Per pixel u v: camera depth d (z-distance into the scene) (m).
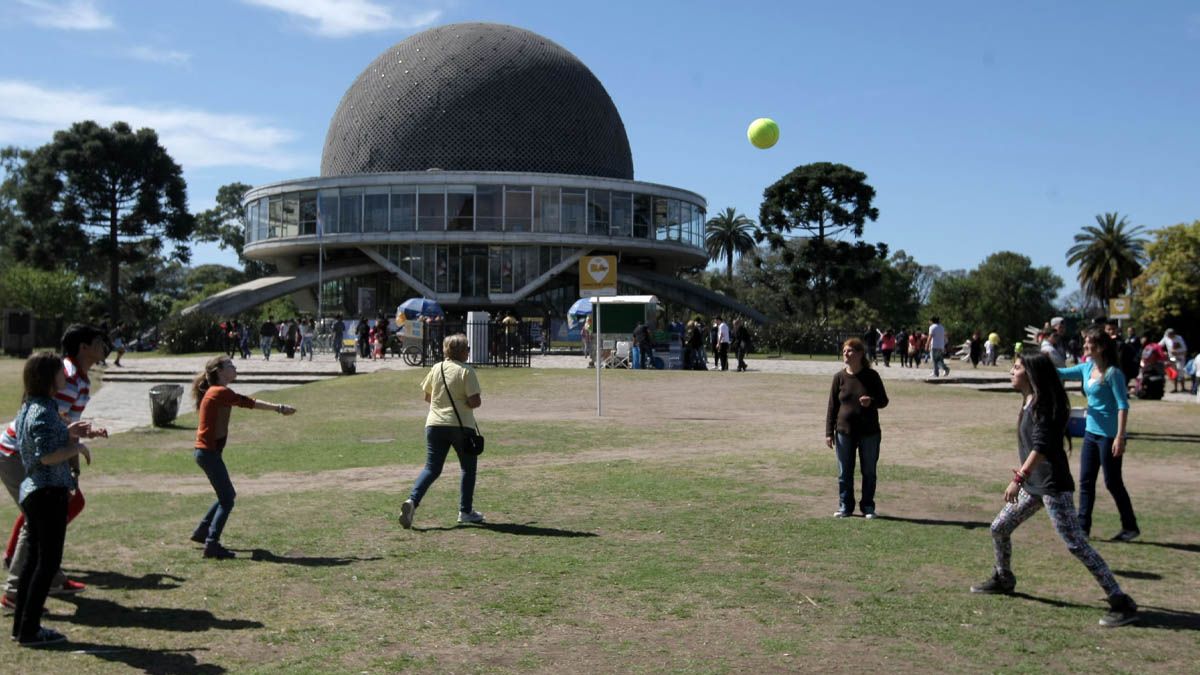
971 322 84.12
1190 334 56.81
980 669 4.73
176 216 61.56
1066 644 5.12
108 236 60.34
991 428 15.72
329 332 44.16
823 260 57.09
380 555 7.00
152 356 42.31
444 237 53.41
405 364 32.75
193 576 6.39
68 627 5.34
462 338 8.21
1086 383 7.98
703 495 9.51
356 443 13.95
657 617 5.53
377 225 54.09
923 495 9.62
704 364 30.95
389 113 59.12
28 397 5.30
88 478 10.85
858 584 6.25
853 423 8.48
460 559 6.88
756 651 4.96
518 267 54.50
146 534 7.66
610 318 32.25
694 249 61.25
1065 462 5.79
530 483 10.23
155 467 11.66
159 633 5.23
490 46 59.81
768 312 82.06
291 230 56.50
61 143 59.28
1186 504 9.28
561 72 60.53
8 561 6.14
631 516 8.46
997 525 6.03
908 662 4.82
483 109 58.41
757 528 7.97
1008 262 86.75
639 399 20.94
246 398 7.14
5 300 53.34
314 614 5.58
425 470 8.06
